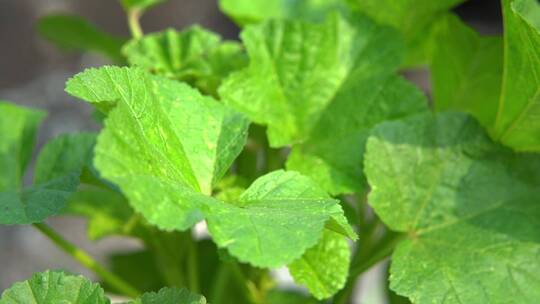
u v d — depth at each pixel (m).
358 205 0.42
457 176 0.39
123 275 0.53
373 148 0.39
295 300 0.50
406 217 0.38
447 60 0.45
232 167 0.48
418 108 0.42
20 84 1.28
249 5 0.55
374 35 0.44
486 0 1.40
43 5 1.30
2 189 0.44
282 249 0.29
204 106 0.36
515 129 0.39
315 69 0.43
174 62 0.46
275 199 0.33
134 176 0.28
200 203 0.30
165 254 0.46
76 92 0.31
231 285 0.50
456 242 0.38
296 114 0.42
